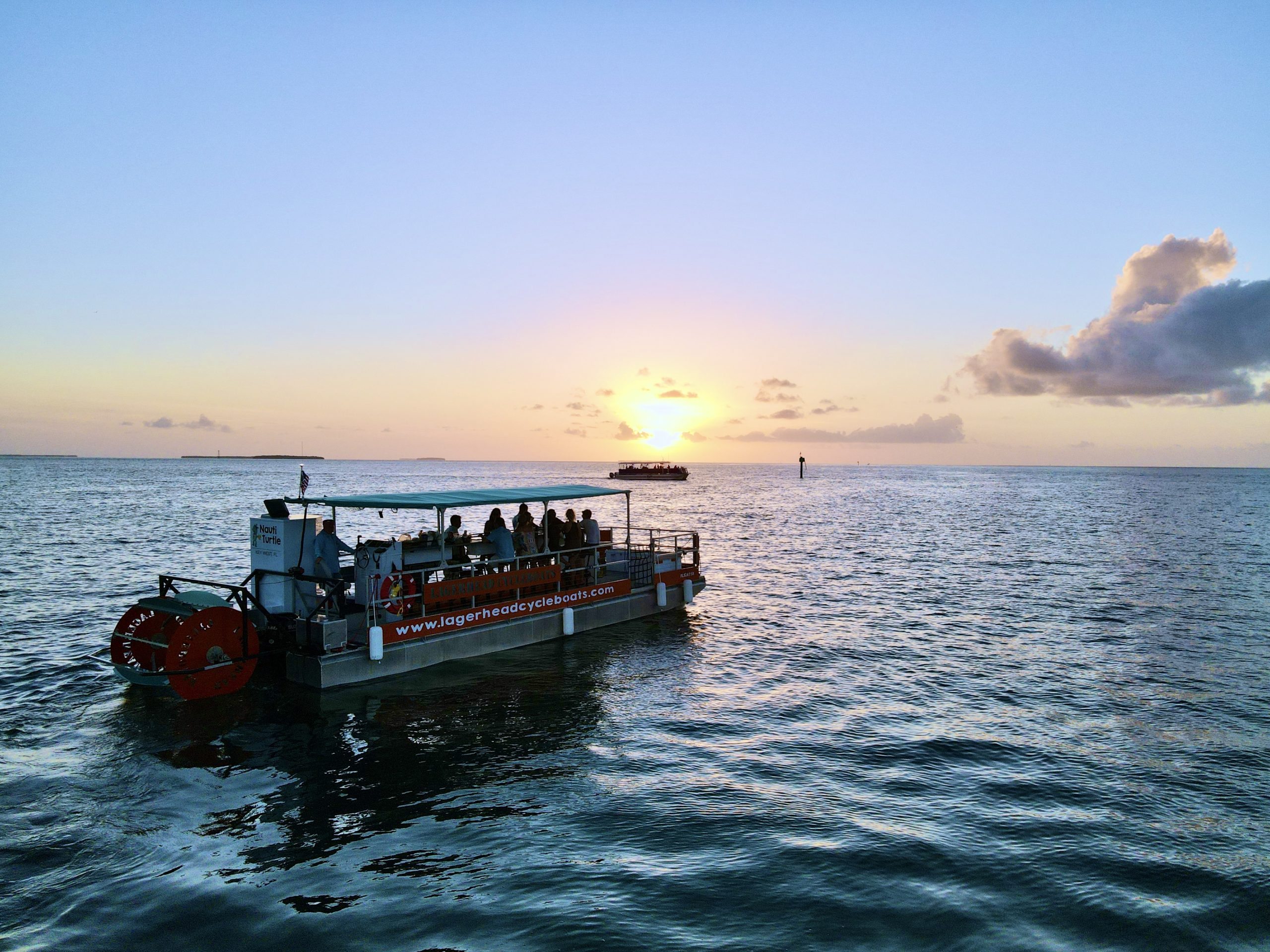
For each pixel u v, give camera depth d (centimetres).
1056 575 3281
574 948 707
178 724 1305
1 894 780
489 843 915
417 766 1148
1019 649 1948
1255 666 1783
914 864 877
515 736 1280
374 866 856
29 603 2350
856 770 1159
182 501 8262
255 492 10312
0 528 4856
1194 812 1027
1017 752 1240
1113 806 1045
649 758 1195
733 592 2791
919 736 1308
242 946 701
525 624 1817
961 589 2902
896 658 1845
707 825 968
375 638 1502
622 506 8994
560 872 847
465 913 762
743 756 1212
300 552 1588
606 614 2039
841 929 749
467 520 6406
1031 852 912
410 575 1630
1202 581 3119
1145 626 2236
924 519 6819
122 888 799
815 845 920
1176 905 806
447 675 1598
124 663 1541
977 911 785
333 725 1309
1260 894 829
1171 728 1362
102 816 968
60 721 1317
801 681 1638
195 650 1401
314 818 975
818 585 2978
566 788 1077
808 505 9175
